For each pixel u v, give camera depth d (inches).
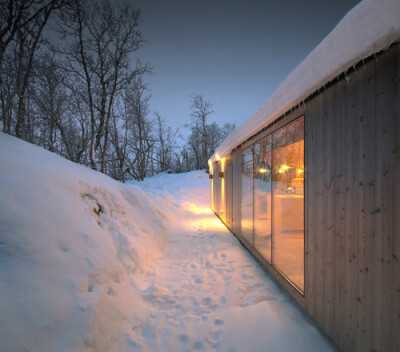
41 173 100.0
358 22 52.7
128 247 121.7
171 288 111.5
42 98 364.8
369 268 55.7
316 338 75.4
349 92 62.7
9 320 52.6
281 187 118.3
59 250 76.2
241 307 96.0
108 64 377.7
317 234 80.1
